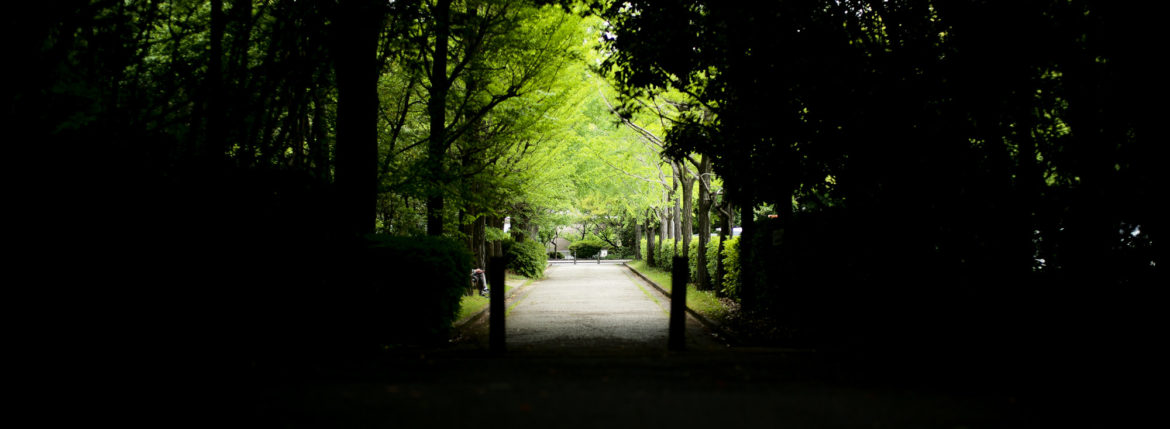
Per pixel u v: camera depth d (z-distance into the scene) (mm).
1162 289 5602
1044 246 6570
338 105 8758
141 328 4820
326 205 6855
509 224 25922
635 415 3389
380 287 7281
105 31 5996
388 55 10383
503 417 3338
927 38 6609
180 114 7199
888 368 4984
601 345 8219
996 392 4066
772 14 6988
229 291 5461
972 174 6562
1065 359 5176
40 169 4551
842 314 8023
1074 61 5715
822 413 3457
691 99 10516
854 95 6953
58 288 4406
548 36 11836
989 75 6094
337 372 4773
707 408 3551
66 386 4090
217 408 3568
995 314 6133
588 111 20109
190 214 5266
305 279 6285
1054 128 6477
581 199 27625
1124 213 5809
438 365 5148
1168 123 5332
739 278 13250
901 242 7039
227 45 8359
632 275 27734
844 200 8359
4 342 4184
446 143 11930
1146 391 4059
